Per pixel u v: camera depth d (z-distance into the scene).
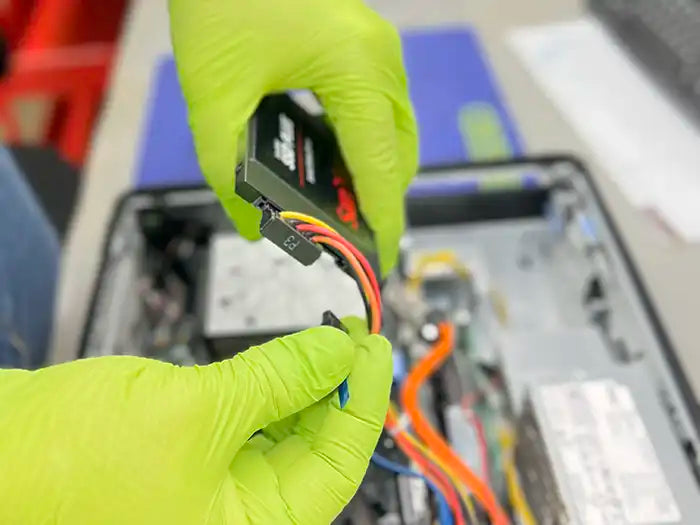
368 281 0.54
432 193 0.86
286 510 0.49
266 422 0.50
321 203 0.56
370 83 0.61
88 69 1.52
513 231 0.89
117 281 0.74
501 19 1.31
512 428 0.68
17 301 0.91
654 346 0.66
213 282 0.73
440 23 1.30
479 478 0.64
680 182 0.98
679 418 0.61
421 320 0.75
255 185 0.52
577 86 1.15
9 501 0.43
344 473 0.50
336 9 0.62
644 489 0.54
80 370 0.47
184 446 0.45
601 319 0.76
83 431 0.44
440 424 0.69
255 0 0.60
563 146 1.06
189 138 1.13
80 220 1.06
